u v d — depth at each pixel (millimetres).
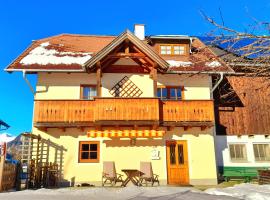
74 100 17828
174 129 18875
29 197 11625
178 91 19812
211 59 5766
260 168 19797
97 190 13898
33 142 18016
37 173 16922
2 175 13914
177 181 18188
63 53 20297
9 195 12234
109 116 17266
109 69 19641
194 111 18281
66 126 17469
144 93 19500
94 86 19281
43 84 18953
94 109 17703
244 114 20719
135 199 11398
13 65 18266
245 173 19625
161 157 18391
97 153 18172
